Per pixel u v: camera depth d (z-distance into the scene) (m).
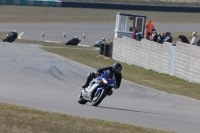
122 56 90.88
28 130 20.59
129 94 47.19
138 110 35.72
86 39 139.75
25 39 129.50
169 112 36.25
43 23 161.50
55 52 95.00
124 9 192.75
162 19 178.62
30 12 176.25
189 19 182.50
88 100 36.50
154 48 77.75
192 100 46.09
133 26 112.38
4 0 185.38
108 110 34.06
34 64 69.25
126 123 28.05
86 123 24.72
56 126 22.17
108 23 169.00
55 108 32.94
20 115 24.67
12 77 54.38
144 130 24.75
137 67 82.19
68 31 151.25
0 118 23.06
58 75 59.41
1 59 72.06
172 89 55.81
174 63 70.94
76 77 58.75
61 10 184.25
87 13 182.00
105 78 34.91
